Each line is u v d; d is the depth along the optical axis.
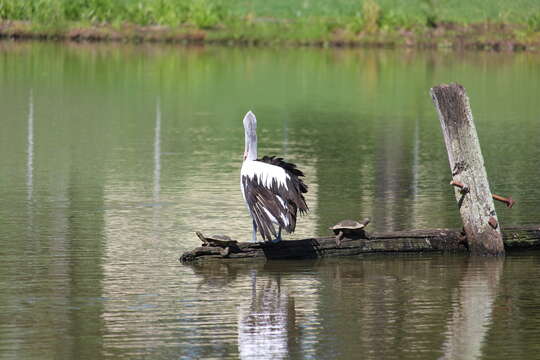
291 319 10.80
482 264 13.20
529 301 11.58
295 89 34.06
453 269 12.95
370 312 11.09
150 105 29.19
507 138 24.59
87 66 38.16
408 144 23.52
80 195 17.02
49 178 18.42
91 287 11.83
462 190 13.55
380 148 22.86
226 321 10.71
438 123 27.20
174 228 14.81
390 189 18.08
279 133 24.88
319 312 11.07
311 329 10.50
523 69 41.94
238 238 14.25
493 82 37.16
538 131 25.89
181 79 35.59
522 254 13.77
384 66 42.00
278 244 13.19
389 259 13.42
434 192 17.84
